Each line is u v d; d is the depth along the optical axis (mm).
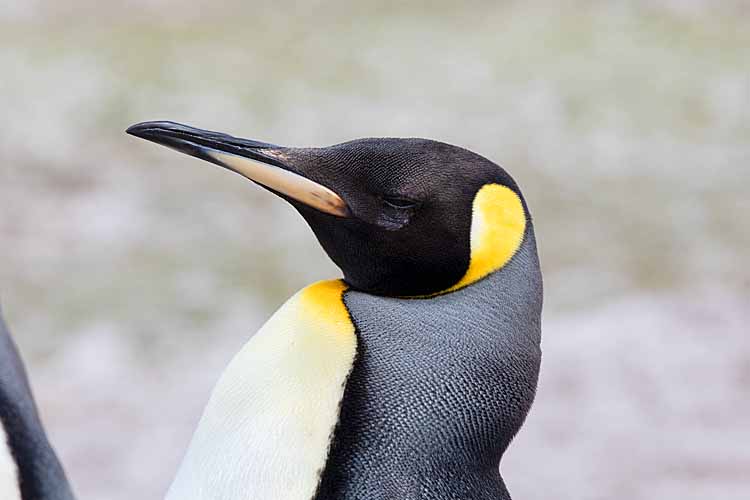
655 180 19547
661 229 17938
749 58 23953
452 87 22828
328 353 3748
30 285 15375
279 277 16172
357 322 3830
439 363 3740
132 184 18297
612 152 20406
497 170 3918
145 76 22031
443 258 3846
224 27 25938
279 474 3613
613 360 14086
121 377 13492
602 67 23547
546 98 22219
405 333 3793
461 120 21500
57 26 25266
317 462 3623
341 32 25781
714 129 21328
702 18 26031
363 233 3869
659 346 14414
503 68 23547
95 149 19172
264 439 3654
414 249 3844
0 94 20531
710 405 13062
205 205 17922
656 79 22984
